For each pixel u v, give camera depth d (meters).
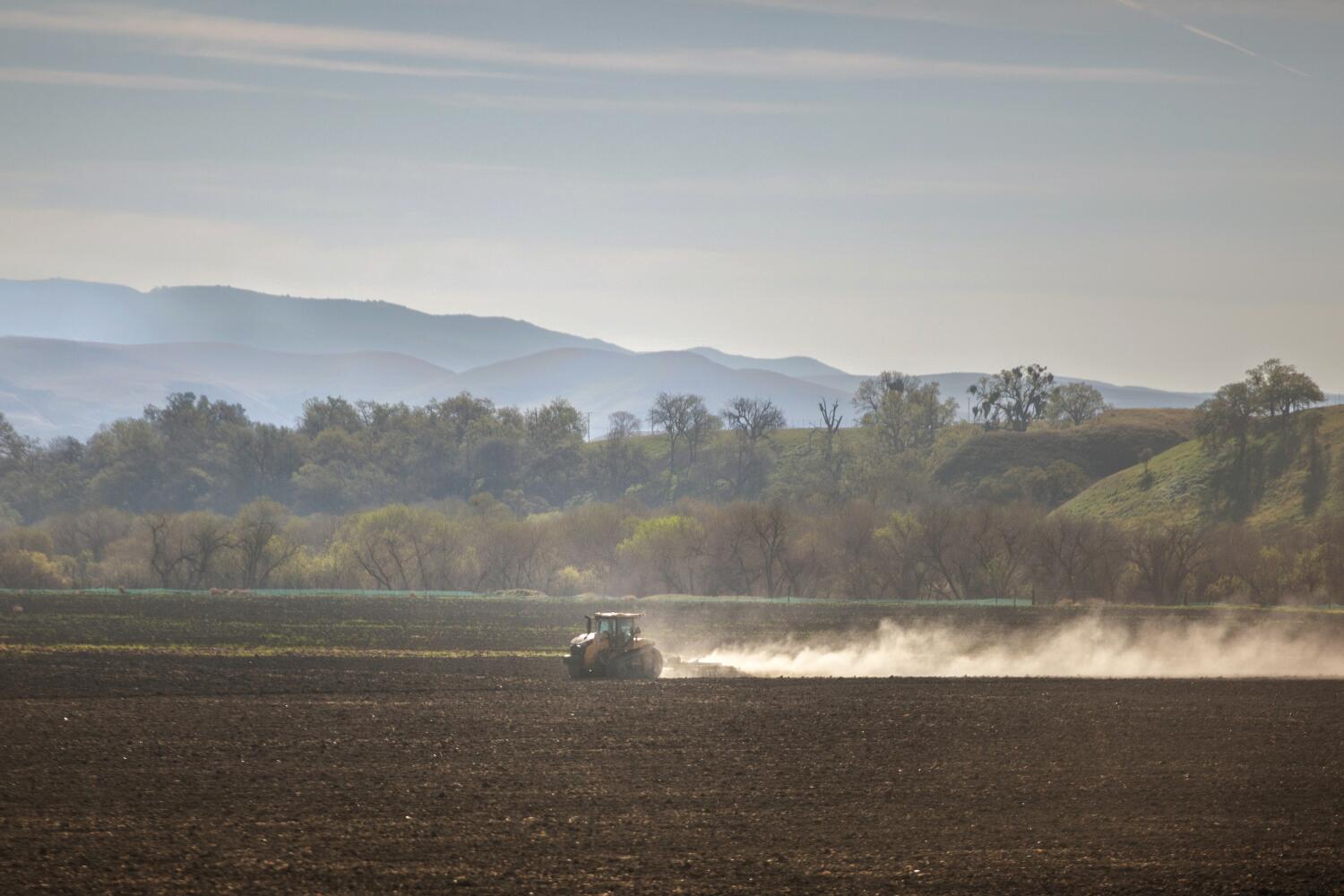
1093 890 78.31
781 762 116.62
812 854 85.06
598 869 80.69
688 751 121.31
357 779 106.31
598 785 105.19
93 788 101.62
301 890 75.50
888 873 81.00
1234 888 79.06
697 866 81.88
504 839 87.44
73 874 77.94
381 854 83.19
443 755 117.31
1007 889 78.25
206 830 88.69
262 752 118.00
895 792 104.31
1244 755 122.75
